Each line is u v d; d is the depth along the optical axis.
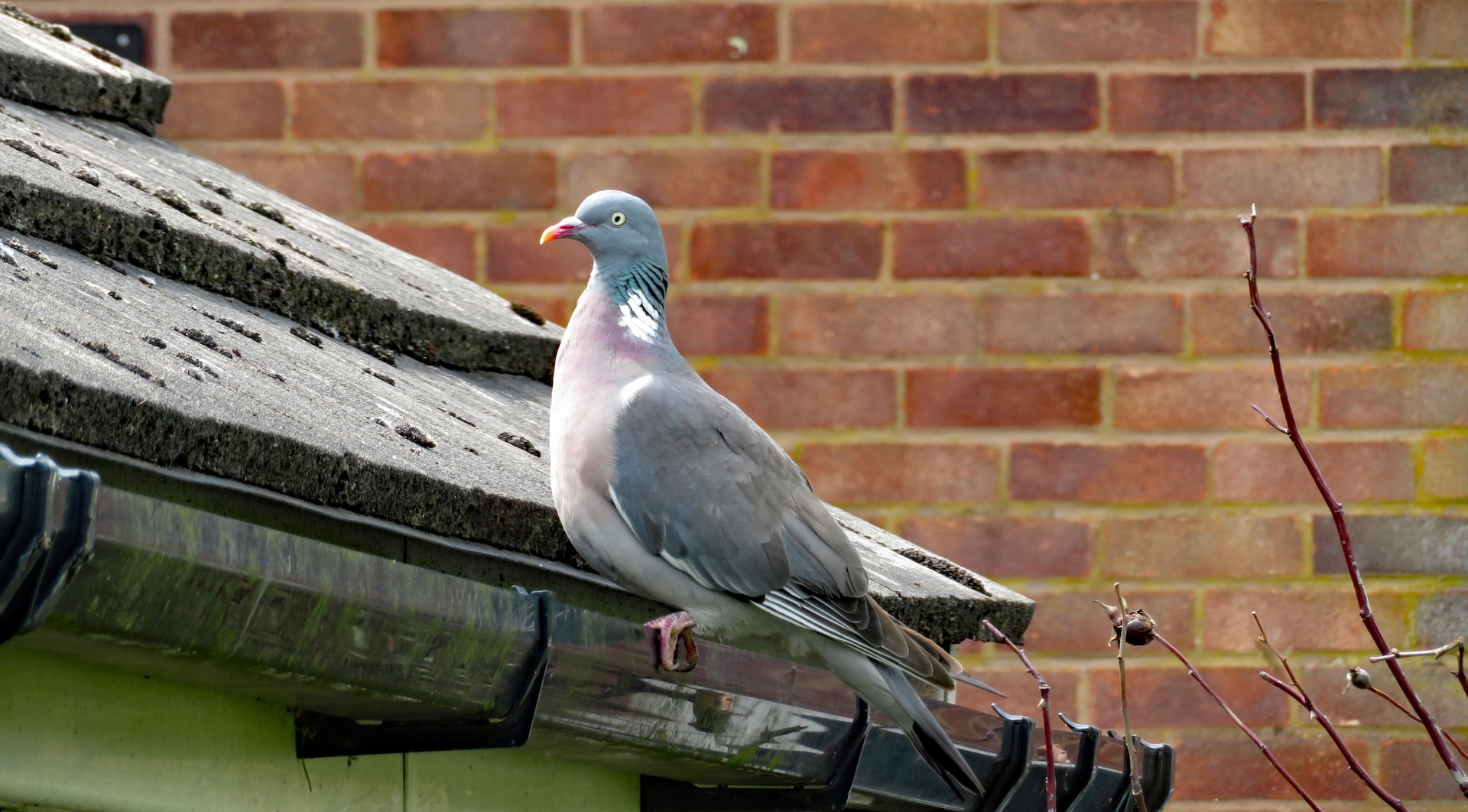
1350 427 10.52
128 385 3.82
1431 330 10.59
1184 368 10.59
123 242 5.47
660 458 5.43
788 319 10.69
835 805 5.60
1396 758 10.33
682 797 6.02
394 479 4.52
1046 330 10.62
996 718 6.00
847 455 10.59
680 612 5.18
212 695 4.43
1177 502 10.48
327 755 4.69
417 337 6.83
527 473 5.61
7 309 3.99
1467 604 10.41
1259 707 10.37
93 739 4.07
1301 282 10.62
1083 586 10.46
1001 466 10.55
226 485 4.04
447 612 4.21
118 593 3.49
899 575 6.81
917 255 10.70
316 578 3.89
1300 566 10.44
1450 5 10.70
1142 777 6.49
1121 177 10.69
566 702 4.63
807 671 5.42
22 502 3.18
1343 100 10.70
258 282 6.01
